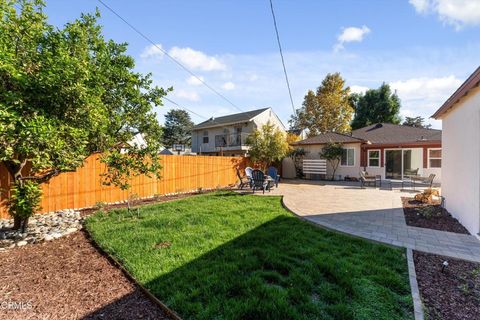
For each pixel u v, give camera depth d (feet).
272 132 48.62
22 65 11.53
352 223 17.15
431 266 10.30
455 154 18.94
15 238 13.61
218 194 30.78
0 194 17.60
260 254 11.21
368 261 10.58
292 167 56.70
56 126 11.53
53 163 12.22
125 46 17.63
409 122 111.14
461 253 11.62
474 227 14.39
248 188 38.09
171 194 31.91
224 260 10.61
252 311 7.06
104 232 14.48
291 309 7.11
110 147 17.21
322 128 84.79
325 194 31.07
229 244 12.57
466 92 15.08
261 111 73.61
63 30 13.67
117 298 8.01
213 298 7.73
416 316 6.91
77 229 15.72
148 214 19.29
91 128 13.70
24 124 9.95
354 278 9.00
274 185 39.09
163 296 7.96
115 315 7.10
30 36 12.26
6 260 10.86
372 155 49.03
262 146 46.39
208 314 6.95
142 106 18.06
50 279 9.24
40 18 13.05
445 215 19.67
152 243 12.67
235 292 8.16
